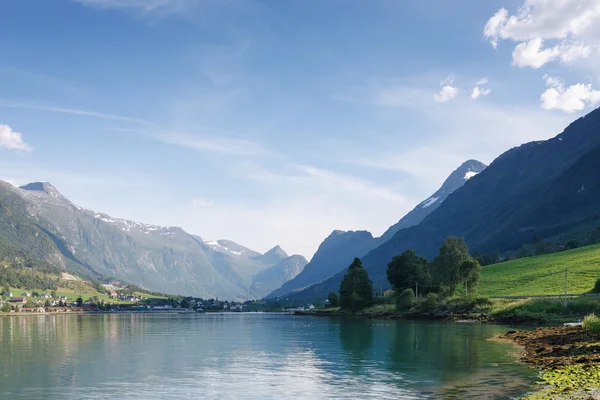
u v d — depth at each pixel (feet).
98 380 171.42
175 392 150.92
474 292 600.80
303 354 241.55
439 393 141.38
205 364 209.46
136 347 286.05
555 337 256.32
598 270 628.28
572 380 142.51
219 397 144.15
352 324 520.42
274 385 160.04
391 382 160.25
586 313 409.69
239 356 237.45
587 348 198.49
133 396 146.00
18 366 205.46
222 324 615.16
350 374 177.27
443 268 635.66
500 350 231.71
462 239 637.71
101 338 360.48
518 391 139.03
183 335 391.04
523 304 465.47
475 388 146.10
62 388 157.69
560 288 570.87
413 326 443.73
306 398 140.97
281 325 554.46
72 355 245.24
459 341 280.72
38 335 397.19
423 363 197.47
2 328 517.96
